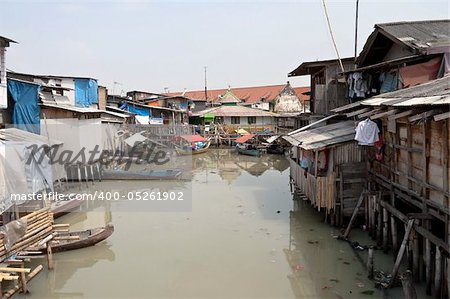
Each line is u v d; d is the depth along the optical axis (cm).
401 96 1030
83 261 1193
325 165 1459
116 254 1247
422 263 930
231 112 5000
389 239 1183
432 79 1309
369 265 1015
